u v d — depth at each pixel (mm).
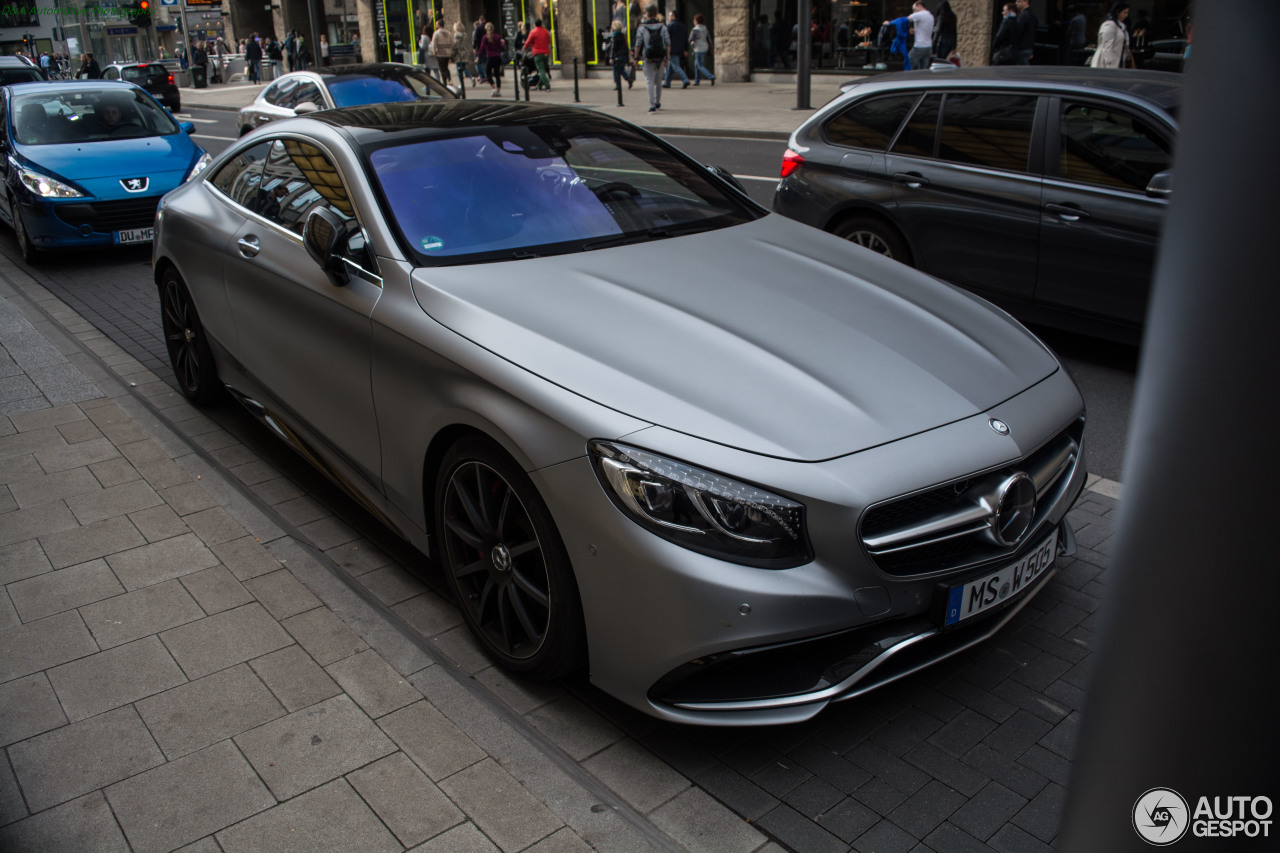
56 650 3105
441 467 3020
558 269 3242
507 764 2562
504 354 2768
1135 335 5359
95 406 5184
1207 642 1055
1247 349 981
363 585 3496
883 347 2879
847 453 2439
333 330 3447
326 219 3369
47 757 2637
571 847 2291
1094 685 1166
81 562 3629
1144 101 5203
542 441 2566
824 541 2367
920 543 2463
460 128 3893
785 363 2715
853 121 6578
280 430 4137
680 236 3666
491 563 2898
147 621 3248
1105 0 18516
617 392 2559
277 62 41938
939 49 19500
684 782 2529
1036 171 5598
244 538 3773
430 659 3014
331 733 2693
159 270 5109
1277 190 946
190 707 2816
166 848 2320
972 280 5973
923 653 2627
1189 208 998
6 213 9641
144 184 8961
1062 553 3041
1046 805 2424
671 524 2361
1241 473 1004
